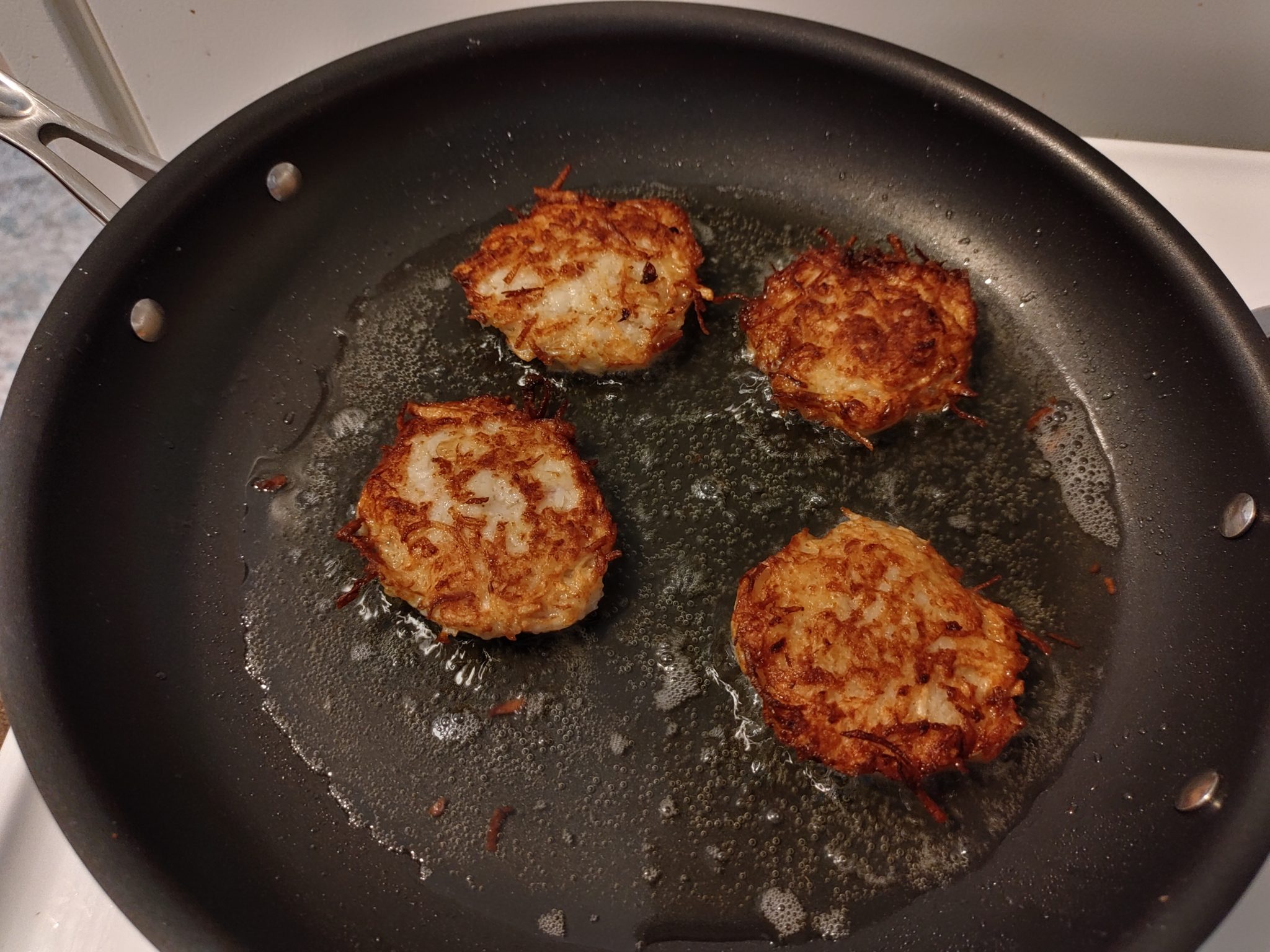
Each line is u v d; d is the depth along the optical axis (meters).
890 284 0.26
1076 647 0.24
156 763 0.22
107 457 0.24
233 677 0.24
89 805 0.19
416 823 0.22
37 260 0.40
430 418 0.25
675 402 0.27
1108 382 0.26
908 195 0.29
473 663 0.24
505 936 0.21
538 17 0.27
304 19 0.34
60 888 0.22
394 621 0.24
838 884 0.22
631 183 0.30
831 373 0.26
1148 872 0.21
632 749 0.23
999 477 0.26
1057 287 0.27
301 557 0.25
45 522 0.22
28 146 0.25
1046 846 0.22
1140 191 0.25
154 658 0.24
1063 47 0.32
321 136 0.27
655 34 0.27
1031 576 0.25
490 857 0.22
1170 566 0.24
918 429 0.27
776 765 0.23
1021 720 0.22
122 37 0.34
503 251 0.27
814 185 0.30
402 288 0.28
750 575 0.23
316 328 0.28
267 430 0.26
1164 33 0.31
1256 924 0.21
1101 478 0.26
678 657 0.24
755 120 0.29
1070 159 0.26
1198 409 0.25
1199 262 0.24
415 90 0.28
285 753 0.23
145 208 0.25
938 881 0.22
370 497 0.24
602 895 0.22
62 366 0.23
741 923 0.21
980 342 0.28
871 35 0.32
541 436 0.25
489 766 0.23
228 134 0.26
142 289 0.25
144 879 0.19
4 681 0.20
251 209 0.27
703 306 0.28
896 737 0.22
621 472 0.26
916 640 0.22
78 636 0.22
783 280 0.27
